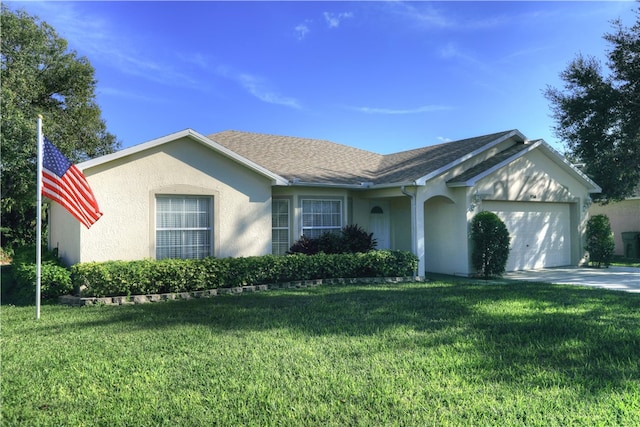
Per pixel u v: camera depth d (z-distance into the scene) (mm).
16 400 4555
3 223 26266
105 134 30953
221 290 11336
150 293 10594
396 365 5480
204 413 4203
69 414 4227
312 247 13844
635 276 14594
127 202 11312
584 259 18000
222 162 12766
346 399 4488
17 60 23531
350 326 7512
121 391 4750
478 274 14531
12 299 11055
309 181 14141
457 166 15297
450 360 5645
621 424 3887
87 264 10211
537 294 10688
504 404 4340
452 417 4070
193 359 5789
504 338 6699
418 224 14250
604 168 20422
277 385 4875
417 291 11383
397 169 16609
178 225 12148
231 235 12859
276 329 7355
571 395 4527
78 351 6195
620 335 6797
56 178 8945
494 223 14125
